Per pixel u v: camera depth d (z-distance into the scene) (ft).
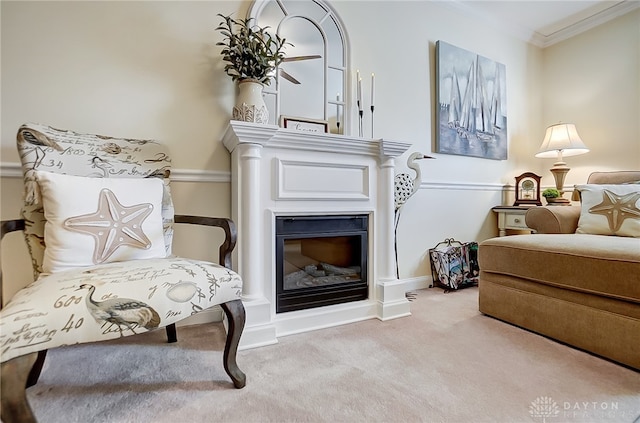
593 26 9.34
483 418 3.05
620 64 8.82
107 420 3.02
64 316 2.43
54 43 4.77
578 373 3.84
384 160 6.15
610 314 4.13
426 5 8.16
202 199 5.71
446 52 8.35
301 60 6.52
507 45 9.71
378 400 3.33
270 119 6.20
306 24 6.57
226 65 5.67
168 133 5.46
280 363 4.15
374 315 5.95
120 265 3.34
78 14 4.91
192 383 3.64
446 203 8.59
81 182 3.79
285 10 6.36
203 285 3.19
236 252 5.10
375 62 7.38
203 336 4.99
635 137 8.56
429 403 3.28
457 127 8.57
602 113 9.19
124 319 2.64
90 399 3.33
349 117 6.95
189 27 5.60
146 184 4.32
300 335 5.09
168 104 5.46
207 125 5.74
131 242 3.85
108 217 3.78
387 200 6.15
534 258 4.99
